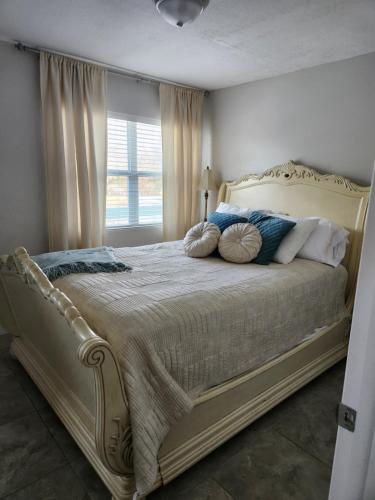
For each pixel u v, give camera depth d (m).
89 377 1.38
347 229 2.82
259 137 3.57
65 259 2.20
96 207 3.25
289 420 1.94
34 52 2.79
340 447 0.69
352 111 2.82
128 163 3.63
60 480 1.53
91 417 1.48
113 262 2.21
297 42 2.52
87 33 2.46
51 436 1.79
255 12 2.07
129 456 1.30
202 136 4.12
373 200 0.57
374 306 0.59
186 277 2.09
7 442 1.74
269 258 2.50
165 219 3.87
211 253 2.72
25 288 1.89
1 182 2.85
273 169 3.35
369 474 0.66
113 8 2.08
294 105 3.22
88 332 1.20
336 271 2.53
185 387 1.52
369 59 2.69
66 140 3.04
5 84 2.73
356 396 0.64
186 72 3.30
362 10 2.03
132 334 1.35
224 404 1.70
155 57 2.92
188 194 4.02
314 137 3.10
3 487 1.49
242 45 2.60
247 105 3.64
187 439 1.54
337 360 2.52
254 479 1.54
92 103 3.12
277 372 2.01
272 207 3.38
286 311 2.04
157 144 3.81
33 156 2.96
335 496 0.72
